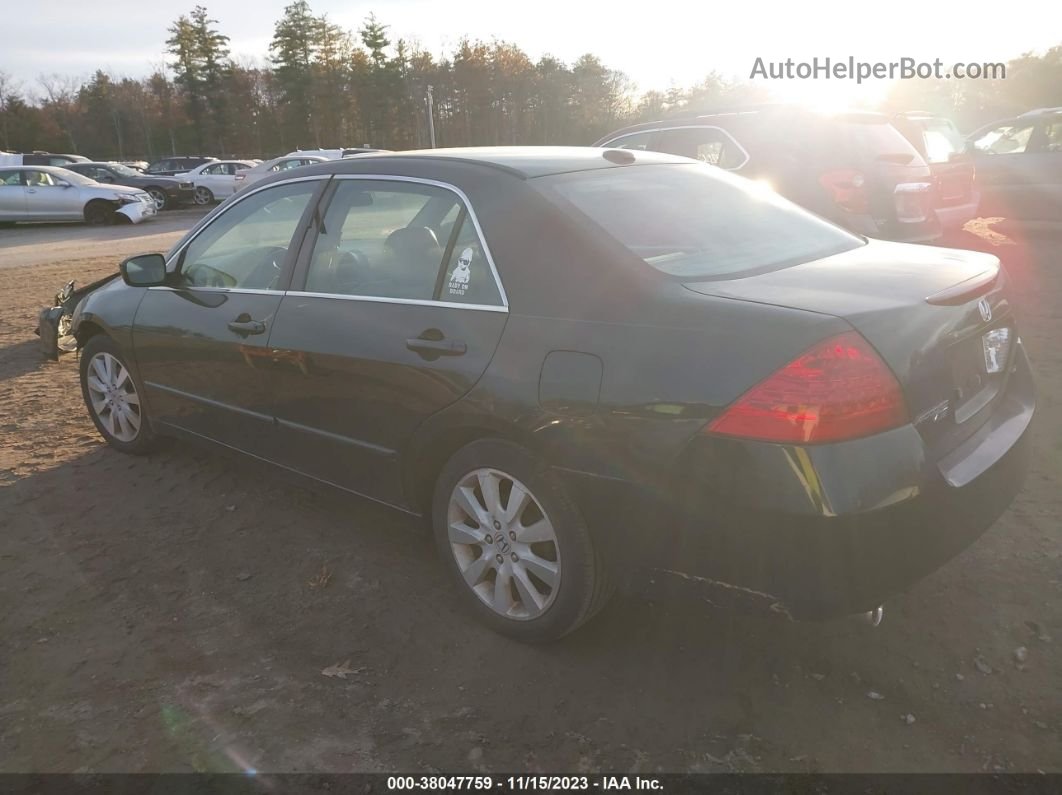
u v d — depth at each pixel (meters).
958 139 12.66
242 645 2.99
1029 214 11.41
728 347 2.29
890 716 2.50
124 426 4.71
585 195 2.97
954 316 2.52
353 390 3.20
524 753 2.43
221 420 3.96
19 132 77.38
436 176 3.15
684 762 2.37
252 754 2.46
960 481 2.39
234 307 3.74
